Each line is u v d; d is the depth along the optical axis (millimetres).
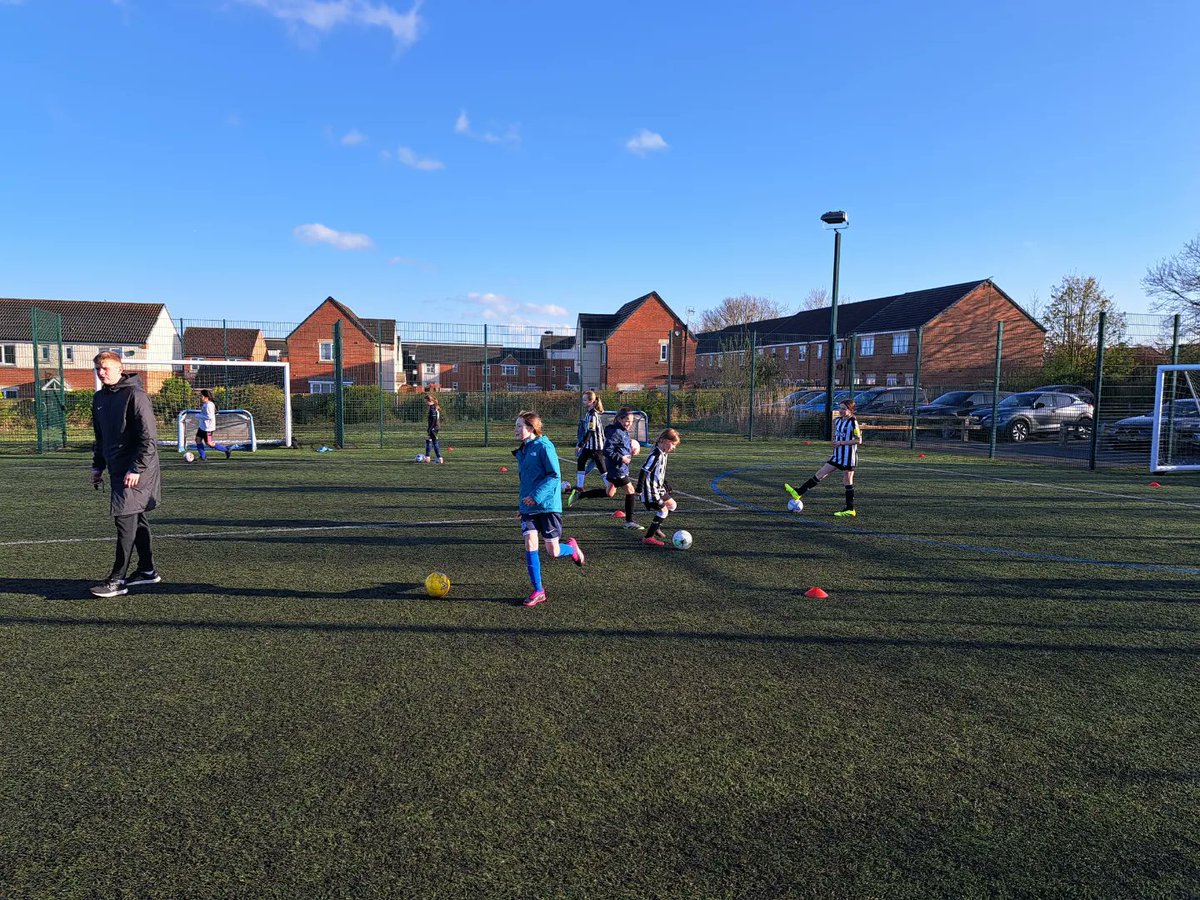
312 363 44312
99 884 2615
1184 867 2807
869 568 7305
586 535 8828
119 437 6020
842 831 3004
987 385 33594
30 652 4809
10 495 11156
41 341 19062
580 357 23703
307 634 5203
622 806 3148
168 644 4977
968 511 10773
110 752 3541
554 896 2580
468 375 53531
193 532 8727
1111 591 6562
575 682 4430
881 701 4242
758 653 4953
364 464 16438
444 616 5637
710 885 2656
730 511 10656
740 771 3451
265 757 3508
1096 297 45406
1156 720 4047
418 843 2867
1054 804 3229
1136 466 18000
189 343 36719
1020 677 4617
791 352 56406
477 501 11203
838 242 24094
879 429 23812
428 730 3799
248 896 2557
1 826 2943
